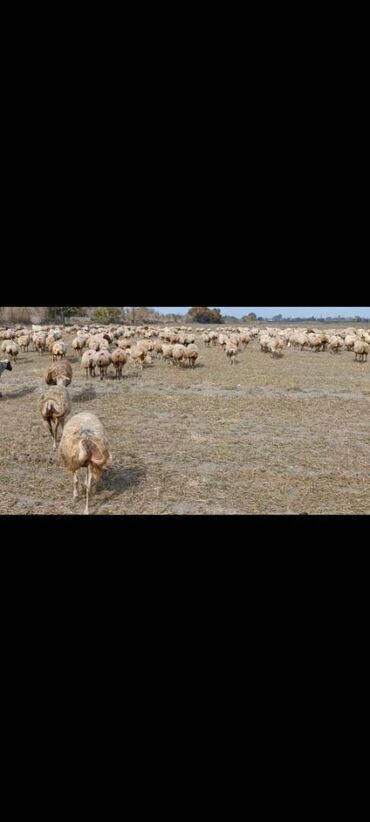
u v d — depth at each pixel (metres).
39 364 22.92
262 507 7.00
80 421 6.68
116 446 9.80
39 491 7.46
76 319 81.62
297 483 7.95
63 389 9.23
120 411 12.92
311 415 12.78
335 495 7.48
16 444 9.80
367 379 19.11
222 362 24.58
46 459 8.94
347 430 11.35
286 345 35.34
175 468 8.58
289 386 17.25
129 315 89.94
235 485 7.82
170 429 11.16
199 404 13.94
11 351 23.03
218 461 8.99
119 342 25.31
